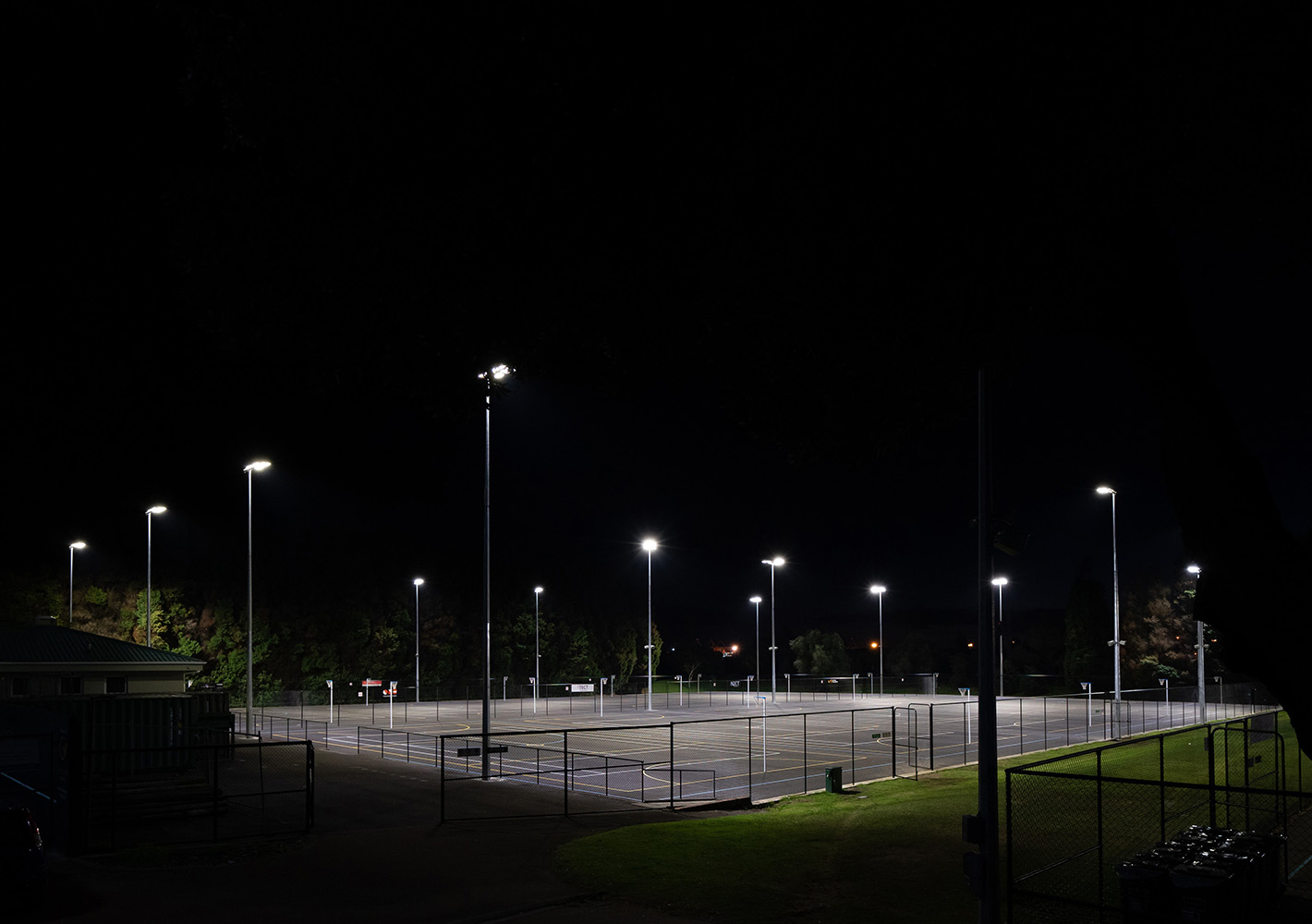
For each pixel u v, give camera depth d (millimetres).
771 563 89562
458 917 13617
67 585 73000
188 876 16250
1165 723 51188
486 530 29938
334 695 86938
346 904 14344
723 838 19312
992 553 12086
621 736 49406
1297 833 17688
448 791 26469
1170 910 11500
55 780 19312
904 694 95062
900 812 22719
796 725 56312
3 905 13617
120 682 38656
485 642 29375
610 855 17625
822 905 14203
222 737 36438
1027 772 11555
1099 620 89875
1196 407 8391
